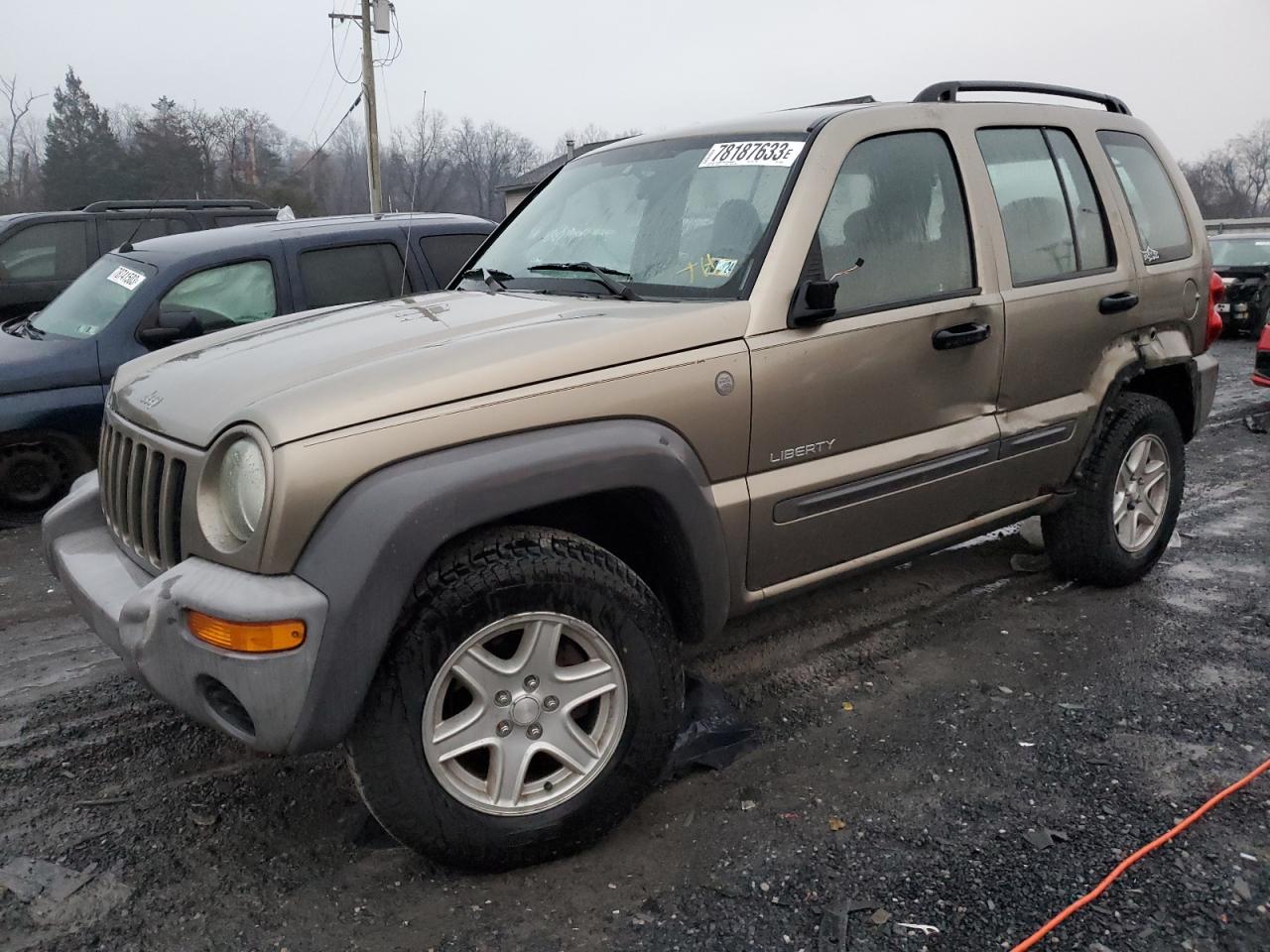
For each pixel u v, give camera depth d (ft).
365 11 86.02
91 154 163.12
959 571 15.12
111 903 7.93
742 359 9.05
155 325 19.20
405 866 8.36
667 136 11.98
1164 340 13.85
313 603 7.04
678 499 8.58
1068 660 12.08
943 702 11.07
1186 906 7.72
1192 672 11.73
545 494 7.80
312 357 8.52
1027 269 11.84
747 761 9.91
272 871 8.32
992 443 11.37
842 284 9.96
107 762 10.11
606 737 8.36
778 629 13.12
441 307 10.28
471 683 7.79
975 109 11.87
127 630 7.75
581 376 8.21
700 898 7.87
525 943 7.43
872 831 8.70
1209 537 16.92
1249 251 51.01
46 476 19.06
